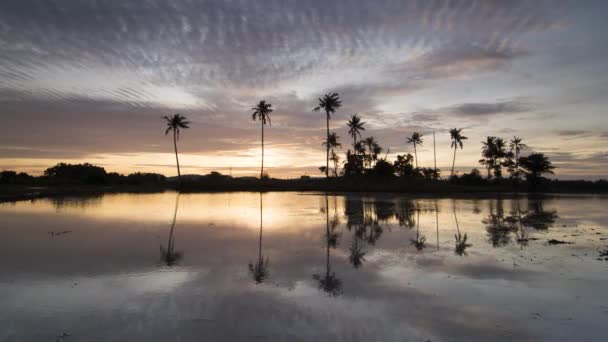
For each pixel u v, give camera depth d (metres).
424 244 14.71
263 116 70.19
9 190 50.25
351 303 7.91
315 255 12.63
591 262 11.56
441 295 8.45
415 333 6.44
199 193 57.75
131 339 6.12
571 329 6.64
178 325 6.69
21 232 17.23
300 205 33.78
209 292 8.57
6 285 9.02
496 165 85.44
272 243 14.79
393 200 40.78
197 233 17.28
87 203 34.84
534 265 11.20
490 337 6.30
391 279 9.73
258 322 6.86
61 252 12.85
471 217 24.23
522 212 27.94
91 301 7.91
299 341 6.09
